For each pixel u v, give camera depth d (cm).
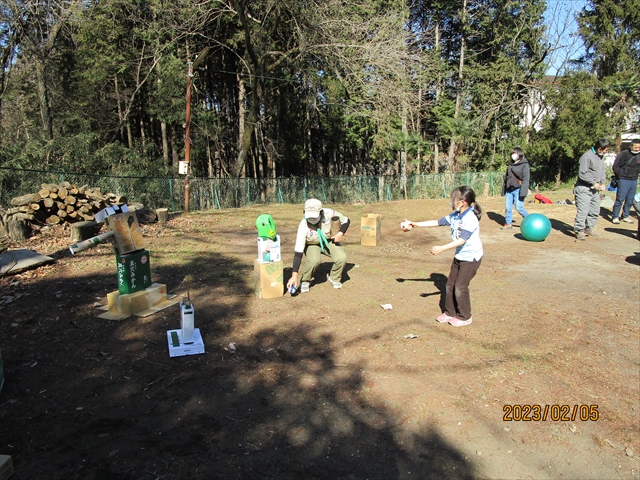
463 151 3145
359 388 360
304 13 1769
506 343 438
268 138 2372
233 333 462
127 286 511
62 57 2283
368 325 481
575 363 402
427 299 562
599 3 2895
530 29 2906
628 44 2909
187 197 1411
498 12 2944
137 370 387
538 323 486
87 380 371
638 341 445
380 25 1828
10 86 2042
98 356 411
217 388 361
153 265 720
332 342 441
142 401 343
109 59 1931
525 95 2919
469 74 3014
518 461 284
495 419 323
